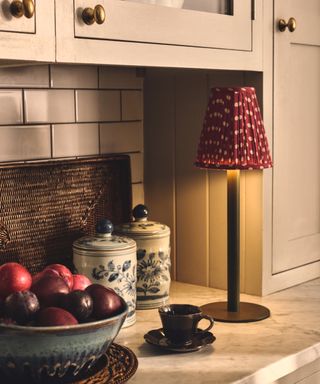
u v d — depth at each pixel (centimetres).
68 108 200
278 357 157
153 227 195
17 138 188
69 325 130
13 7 132
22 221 186
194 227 217
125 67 215
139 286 192
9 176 182
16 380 134
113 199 211
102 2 150
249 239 205
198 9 174
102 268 175
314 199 222
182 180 217
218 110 180
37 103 192
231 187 186
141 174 225
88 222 203
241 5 186
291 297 205
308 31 211
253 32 191
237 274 187
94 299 141
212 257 214
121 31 154
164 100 218
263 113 198
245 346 164
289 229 213
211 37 177
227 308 189
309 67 214
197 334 165
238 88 179
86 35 147
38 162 189
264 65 196
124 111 217
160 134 220
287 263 213
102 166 207
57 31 142
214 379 144
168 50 166
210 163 181
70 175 197
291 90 207
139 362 153
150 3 161
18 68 186
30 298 136
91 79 206
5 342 129
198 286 217
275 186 205
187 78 211
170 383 142
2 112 184
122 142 217
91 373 140
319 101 220
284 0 201
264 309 190
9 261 184
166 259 196
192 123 212
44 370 132
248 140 179
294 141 211
